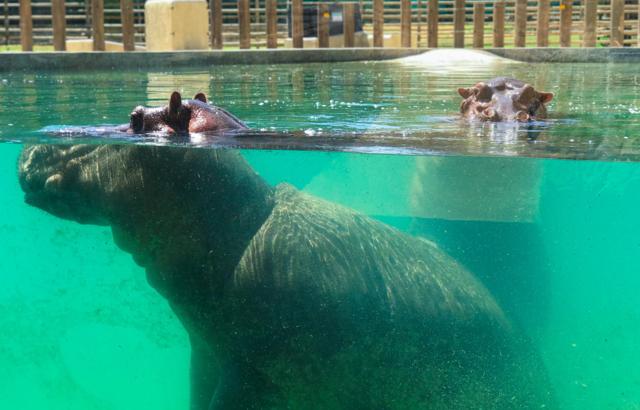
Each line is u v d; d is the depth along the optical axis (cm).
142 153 369
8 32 1620
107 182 370
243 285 365
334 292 368
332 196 405
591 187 386
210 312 376
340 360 370
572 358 411
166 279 383
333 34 1314
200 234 371
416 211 407
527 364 401
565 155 390
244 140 402
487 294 410
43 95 614
